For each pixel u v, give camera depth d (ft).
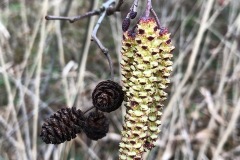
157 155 1.09
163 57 0.48
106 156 1.17
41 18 1.02
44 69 1.27
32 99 1.16
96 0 0.98
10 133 1.07
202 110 1.26
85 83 1.25
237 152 1.16
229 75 1.26
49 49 1.31
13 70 1.24
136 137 0.48
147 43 0.47
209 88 1.29
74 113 0.55
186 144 1.11
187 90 1.24
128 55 0.49
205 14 0.99
